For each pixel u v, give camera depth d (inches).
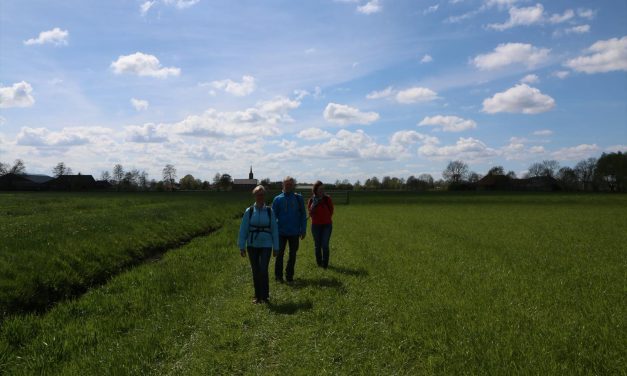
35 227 732.0
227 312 332.5
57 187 5315.0
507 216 1339.8
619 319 285.4
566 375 203.2
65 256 470.6
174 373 228.4
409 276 443.2
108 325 301.4
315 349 254.5
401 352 245.4
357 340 267.7
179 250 649.0
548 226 994.1
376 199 2893.7
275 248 376.2
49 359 243.4
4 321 299.4
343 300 355.6
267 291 368.2
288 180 451.2
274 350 257.9
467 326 277.4
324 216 518.0
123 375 223.1
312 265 529.3
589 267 483.5
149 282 425.7
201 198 2603.3
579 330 264.5
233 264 545.6
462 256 568.7
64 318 318.7
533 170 6668.3
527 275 441.4
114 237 625.6
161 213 1063.0
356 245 690.8
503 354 229.3
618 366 211.3
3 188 5172.2
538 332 263.3
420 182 6702.8
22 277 374.0
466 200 2701.8
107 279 469.1
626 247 644.1
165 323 306.5
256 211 378.6
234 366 236.1
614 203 2294.5
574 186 5880.9
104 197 2748.5
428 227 983.6
